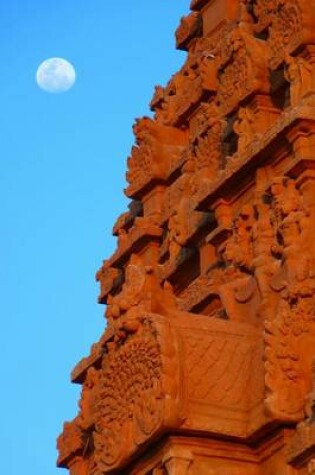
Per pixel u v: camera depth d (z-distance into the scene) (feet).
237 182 160.15
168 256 181.47
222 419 136.67
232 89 168.76
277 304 142.20
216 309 160.76
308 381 135.23
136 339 139.74
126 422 140.15
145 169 192.65
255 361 139.03
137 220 189.88
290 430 134.92
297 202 146.41
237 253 155.12
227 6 190.90
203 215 169.68
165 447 136.15
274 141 151.43
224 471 136.67
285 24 159.12
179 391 135.44
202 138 176.65
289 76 154.30
